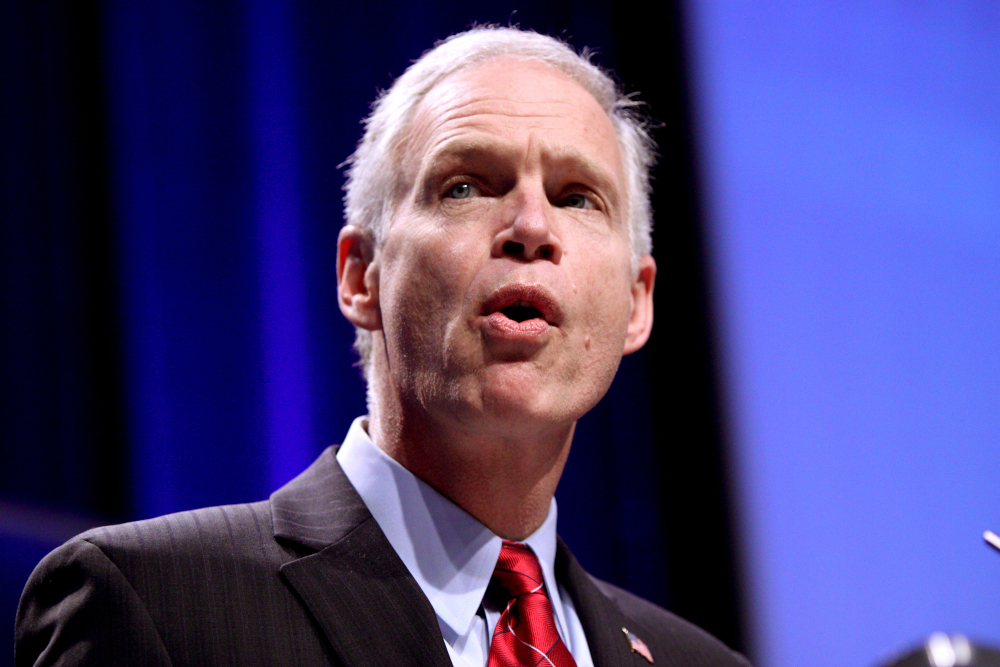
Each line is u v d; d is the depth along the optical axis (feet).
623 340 6.80
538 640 6.41
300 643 5.73
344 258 7.43
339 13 14.88
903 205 16.08
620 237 6.91
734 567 15.92
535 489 6.83
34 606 5.76
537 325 6.15
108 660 5.30
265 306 14.17
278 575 6.02
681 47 16.70
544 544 7.05
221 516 6.39
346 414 14.10
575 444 16.22
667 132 16.70
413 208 6.66
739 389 16.26
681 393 16.52
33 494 13.28
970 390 15.57
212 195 14.20
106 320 13.87
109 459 13.62
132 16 14.20
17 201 13.73
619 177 7.16
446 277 6.28
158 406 13.74
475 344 6.15
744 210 16.48
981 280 15.87
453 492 6.70
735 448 16.16
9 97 13.78
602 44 16.39
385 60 14.96
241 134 14.37
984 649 5.79
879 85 16.38
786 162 16.42
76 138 13.94
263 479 13.85
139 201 13.97
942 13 16.44
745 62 16.67
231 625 5.66
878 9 16.47
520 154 6.57
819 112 16.42
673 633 8.08
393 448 6.84
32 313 13.66
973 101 16.29
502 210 6.44
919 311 15.81
